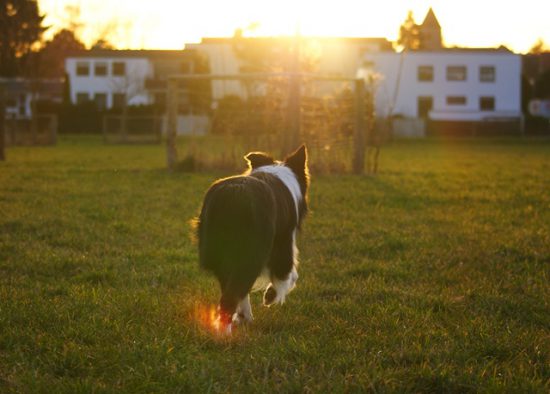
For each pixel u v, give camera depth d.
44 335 5.32
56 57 70.44
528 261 8.68
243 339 5.33
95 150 34.47
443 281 7.62
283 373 4.66
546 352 5.23
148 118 48.69
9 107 65.62
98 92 70.69
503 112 63.84
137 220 11.18
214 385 4.46
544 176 20.44
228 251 5.05
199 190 15.25
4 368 4.72
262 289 6.80
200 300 6.43
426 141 49.16
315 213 12.28
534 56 85.81
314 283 7.36
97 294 6.54
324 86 36.66
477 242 9.79
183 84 57.88
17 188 15.16
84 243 9.26
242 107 21.19
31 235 9.78
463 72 64.62
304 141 19.28
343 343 5.35
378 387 4.50
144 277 7.43
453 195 15.13
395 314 6.16
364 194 14.92
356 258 8.80
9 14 52.03
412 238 9.97
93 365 4.79
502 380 4.64
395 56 62.62
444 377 4.60
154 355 4.90
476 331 5.71
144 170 20.62
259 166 6.43
